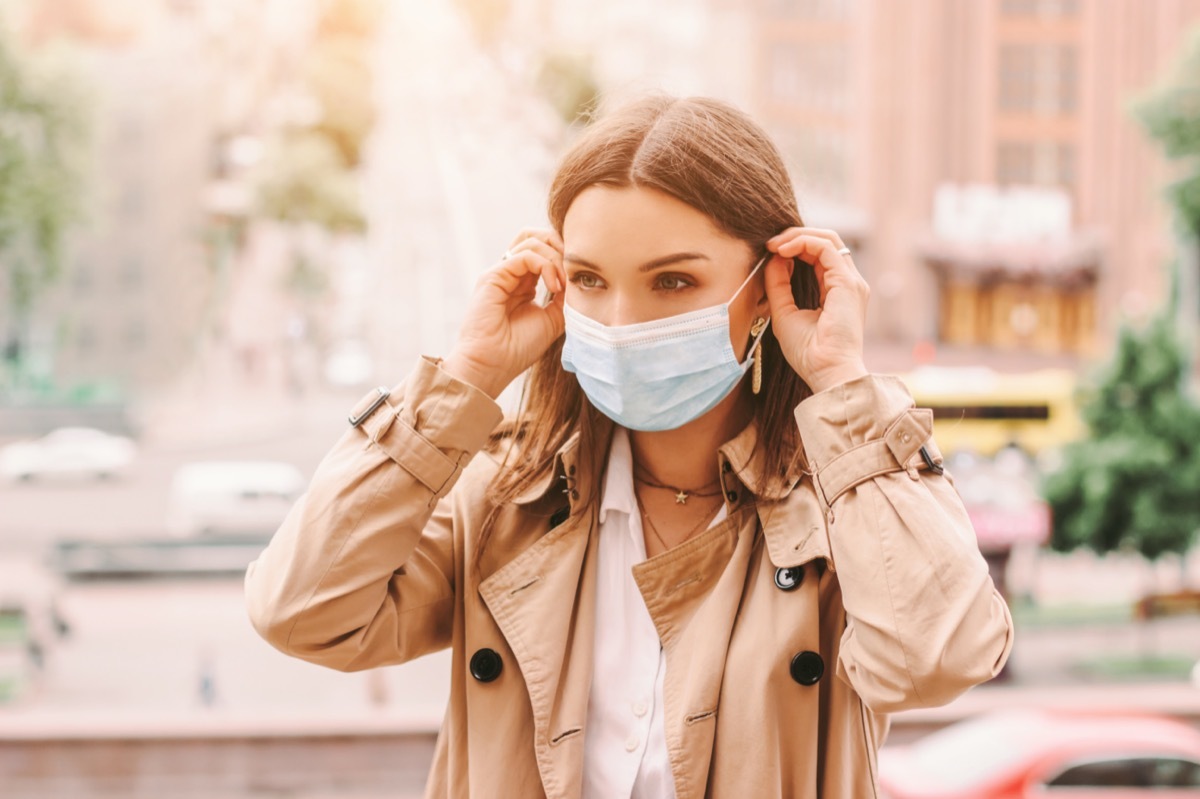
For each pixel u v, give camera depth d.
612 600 1.53
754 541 1.50
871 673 1.39
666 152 1.40
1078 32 39.97
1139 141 39.56
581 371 1.50
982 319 41.91
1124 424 18.30
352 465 1.48
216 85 66.50
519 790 1.46
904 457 1.43
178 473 31.62
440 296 44.28
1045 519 17.27
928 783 7.20
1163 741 7.18
